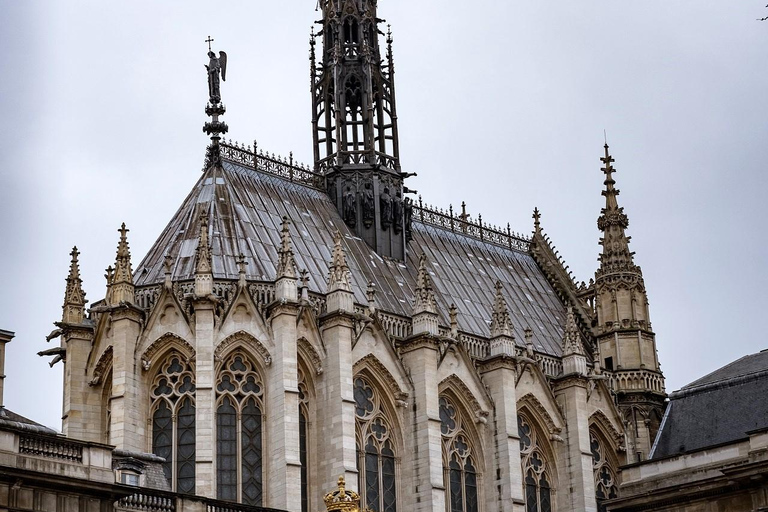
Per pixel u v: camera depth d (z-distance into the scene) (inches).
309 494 3713.1
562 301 4921.3
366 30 4591.5
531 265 5007.4
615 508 3631.9
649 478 3631.9
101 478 2704.2
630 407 4552.2
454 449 4060.0
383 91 4586.6
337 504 2955.2
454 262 4650.6
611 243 4790.8
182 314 3673.7
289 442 3585.1
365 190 4414.4
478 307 4495.6
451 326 4114.2
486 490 4079.7
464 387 4079.7
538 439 4286.4
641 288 4753.9
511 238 5024.6
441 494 3863.2
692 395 3991.1
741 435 3789.4
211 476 3511.3
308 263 4069.9
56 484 2632.9
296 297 3720.5
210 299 3659.0
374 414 3905.0
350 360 3784.5
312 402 3777.1
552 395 4288.9
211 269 3695.9
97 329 3732.8
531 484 4229.8
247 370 3703.3
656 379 4626.0
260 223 4087.1
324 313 3828.7
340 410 3715.6
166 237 4018.2
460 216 4921.3
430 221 4751.5
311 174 4441.4
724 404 3892.7
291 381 3634.4
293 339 3673.7
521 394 4212.6
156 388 3673.7
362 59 4544.8
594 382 4421.8
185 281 3752.5
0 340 2869.1
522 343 4448.8
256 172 4286.4
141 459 3083.2
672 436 3954.2
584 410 4311.0
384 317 3998.5
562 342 4559.5
